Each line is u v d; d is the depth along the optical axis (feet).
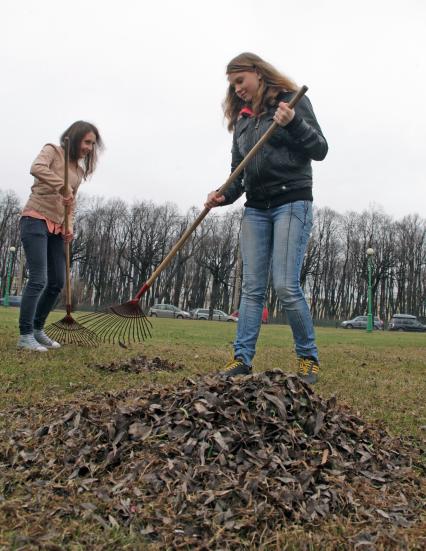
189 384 9.18
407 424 10.57
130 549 5.34
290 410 8.31
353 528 5.94
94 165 17.69
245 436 7.47
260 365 17.06
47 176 15.80
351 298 220.43
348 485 6.89
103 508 6.15
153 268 212.64
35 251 16.37
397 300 220.23
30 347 16.47
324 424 8.36
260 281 12.50
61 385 12.47
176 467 6.91
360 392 13.29
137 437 7.64
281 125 11.56
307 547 5.57
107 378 13.48
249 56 12.25
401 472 7.75
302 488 6.64
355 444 8.27
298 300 12.16
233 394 8.32
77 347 17.70
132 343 21.44
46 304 17.47
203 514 5.96
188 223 215.72
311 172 12.55
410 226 223.51
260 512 6.03
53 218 16.61
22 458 7.44
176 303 210.18
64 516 5.93
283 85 12.32
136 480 6.75
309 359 12.55
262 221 12.60
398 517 6.27
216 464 6.94
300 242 12.13
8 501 6.11
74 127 16.72
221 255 209.15
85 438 7.87
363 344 34.35
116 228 217.97
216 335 33.71
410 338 52.90
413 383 15.16
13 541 5.22
